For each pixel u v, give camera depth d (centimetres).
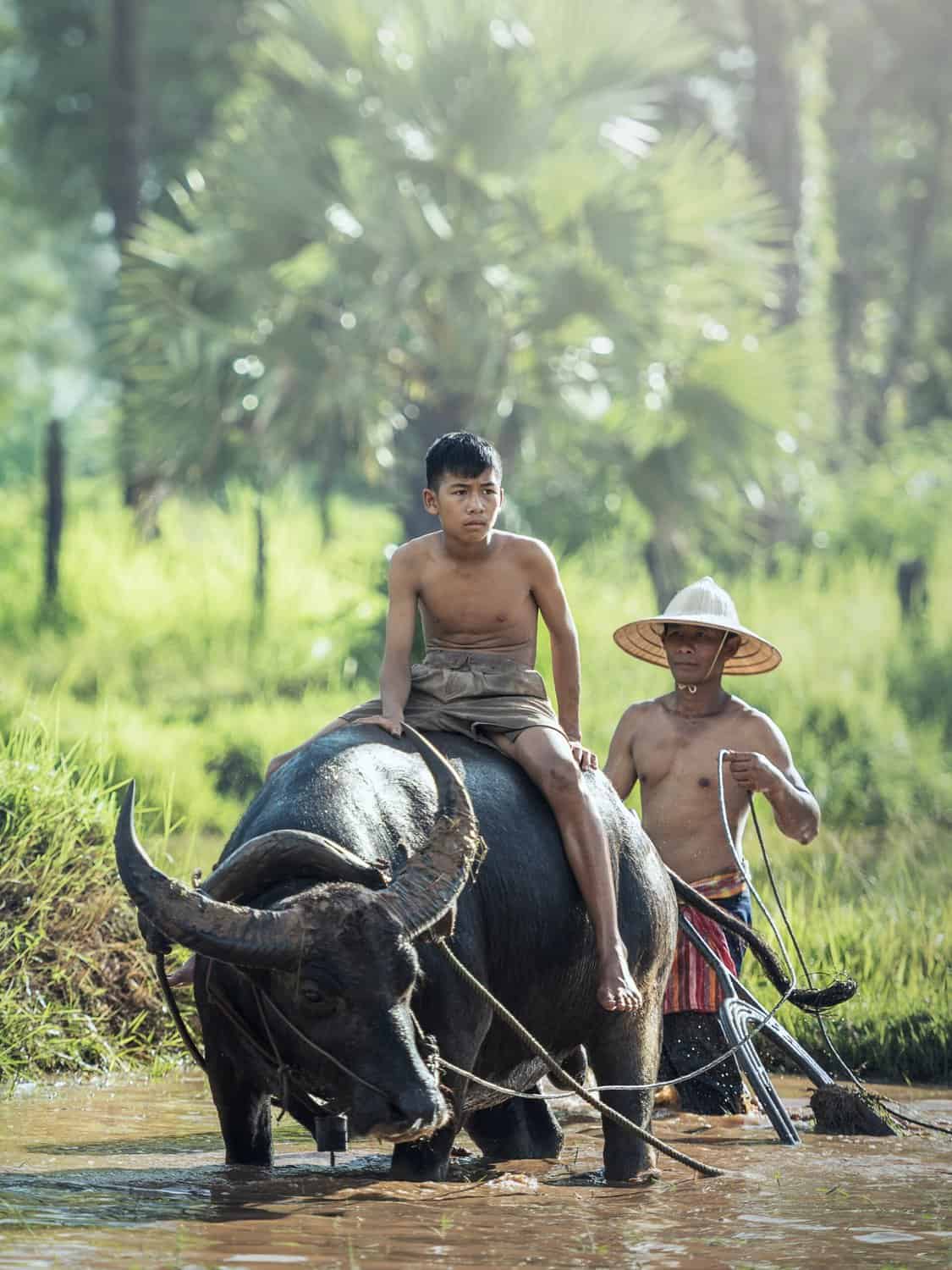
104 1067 1584
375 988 966
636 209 3597
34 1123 1327
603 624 4141
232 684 3897
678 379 3716
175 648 4144
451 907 998
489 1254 923
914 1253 935
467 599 1185
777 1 5188
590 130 3806
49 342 9500
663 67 3878
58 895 1669
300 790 1062
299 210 3634
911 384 8162
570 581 4409
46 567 4453
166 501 5066
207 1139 1267
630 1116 1184
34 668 3853
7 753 1830
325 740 1116
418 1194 1079
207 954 961
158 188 6631
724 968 1442
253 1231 961
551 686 3478
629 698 3575
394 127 3650
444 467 1159
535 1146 1279
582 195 3572
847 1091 1390
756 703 3631
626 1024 1207
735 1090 1475
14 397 9275
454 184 3656
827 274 6856
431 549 1190
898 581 4606
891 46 7788
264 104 3831
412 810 1084
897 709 3672
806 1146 1306
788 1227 1002
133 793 997
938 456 5819
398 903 981
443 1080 1066
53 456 4522
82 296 9388
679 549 4256
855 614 4416
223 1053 1103
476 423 3688
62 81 6688
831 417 4553
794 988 1434
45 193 7194
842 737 3469
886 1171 1198
